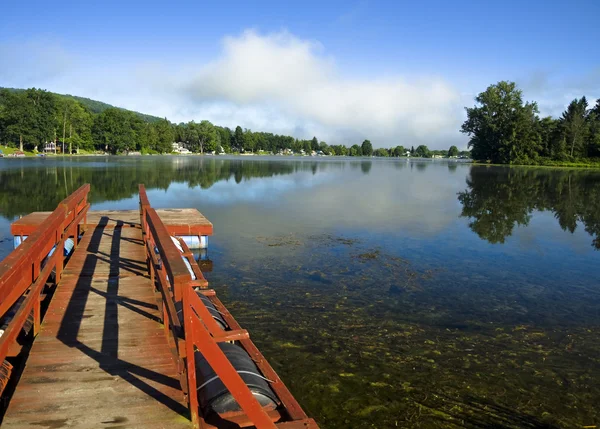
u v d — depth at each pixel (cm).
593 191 2945
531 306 759
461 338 621
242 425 318
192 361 284
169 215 1234
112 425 305
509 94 7444
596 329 664
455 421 432
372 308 727
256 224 1486
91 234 988
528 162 7312
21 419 308
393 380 504
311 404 455
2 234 1236
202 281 329
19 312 336
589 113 8194
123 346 430
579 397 478
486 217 1753
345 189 2878
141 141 10969
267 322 658
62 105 9125
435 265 1010
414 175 4644
